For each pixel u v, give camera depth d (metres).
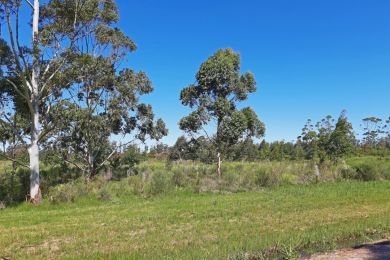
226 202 20.55
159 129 33.31
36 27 23.67
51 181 27.78
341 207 18.36
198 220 15.80
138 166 36.81
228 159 44.00
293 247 10.90
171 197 23.78
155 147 57.81
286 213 16.92
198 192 25.12
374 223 14.02
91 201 22.89
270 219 15.66
